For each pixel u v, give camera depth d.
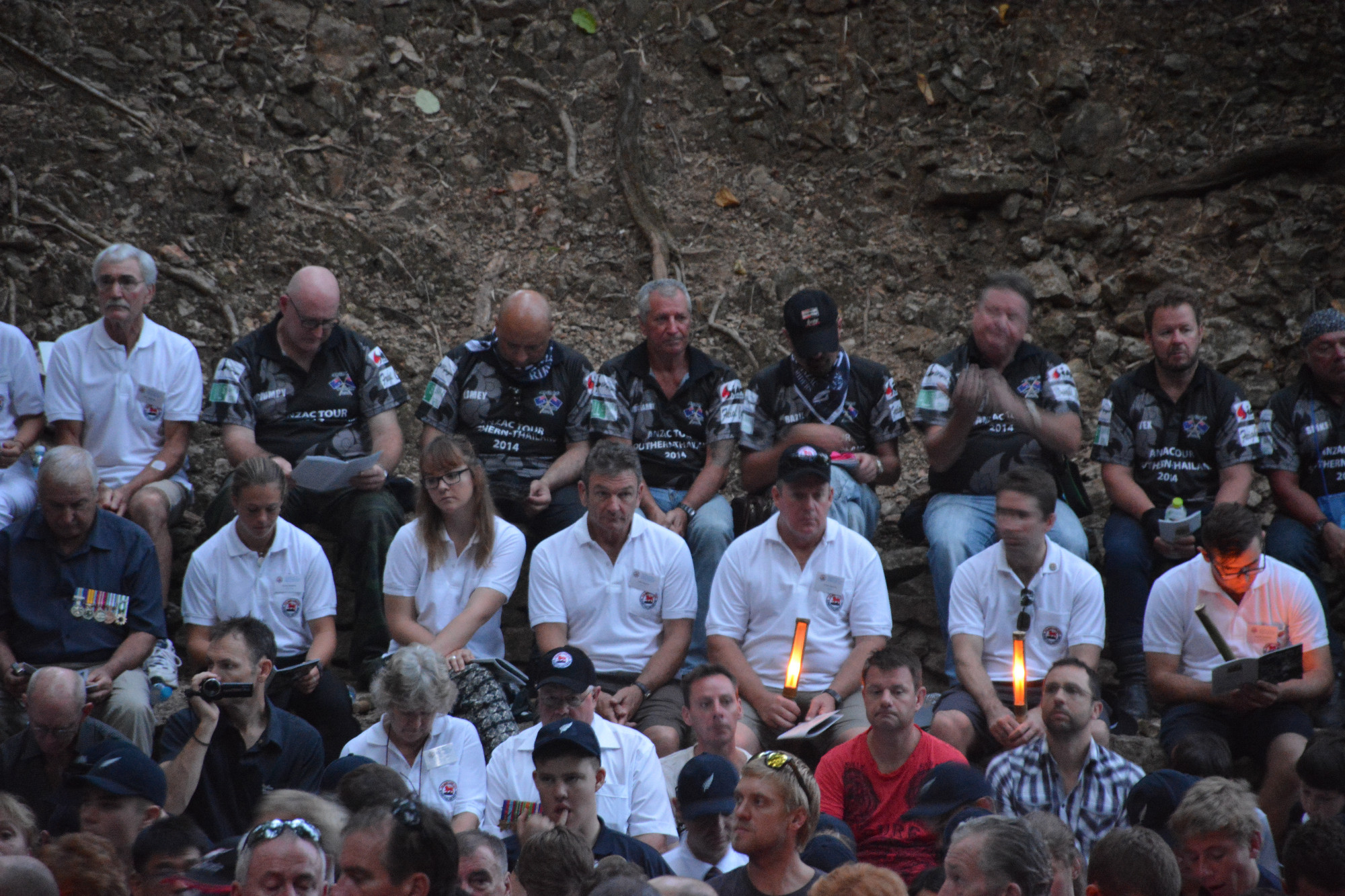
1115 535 15.18
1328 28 20.91
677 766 12.87
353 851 7.71
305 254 19.98
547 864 8.69
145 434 15.77
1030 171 21.02
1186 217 20.31
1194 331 15.47
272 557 14.24
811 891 8.07
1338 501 15.42
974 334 15.84
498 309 20.23
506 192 21.39
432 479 14.04
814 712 13.34
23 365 15.65
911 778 12.17
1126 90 21.20
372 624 15.01
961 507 15.33
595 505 14.18
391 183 21.03
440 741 12.41
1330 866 9.07
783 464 14.10
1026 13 21.94
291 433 15.99
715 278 20.72
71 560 13.48
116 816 10.27
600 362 19.83
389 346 19.50
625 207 21.34
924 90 21.75
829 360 15.85
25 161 19.17
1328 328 15.41
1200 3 21.48
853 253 20.98
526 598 16.06
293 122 20.86
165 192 19.62
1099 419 15.94
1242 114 20.77
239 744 12.17
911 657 12.20
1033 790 12.42
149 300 15.81
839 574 14.13
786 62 22.28
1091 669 13.66
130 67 20.34
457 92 21.94
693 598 14.45
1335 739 11.36
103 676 13.05
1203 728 13.28
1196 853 9.71
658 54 22.50
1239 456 15.44
